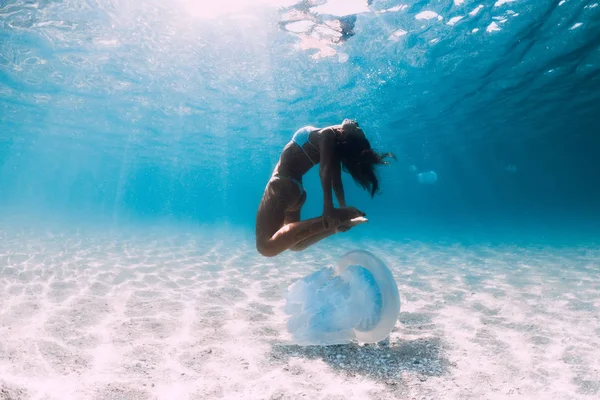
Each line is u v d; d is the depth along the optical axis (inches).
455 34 538.6
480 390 132.5
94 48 572.1
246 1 435.5
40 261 377.1
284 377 140.5
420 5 454.3
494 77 731.4
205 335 184.4
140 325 195.0
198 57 588.4
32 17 482.3
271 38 523.8
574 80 770.8
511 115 1077.8
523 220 1847.9
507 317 225.9
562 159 2453.2
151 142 1314.0
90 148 1537.9
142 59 604.7
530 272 388.8
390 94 795.4
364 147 137.4
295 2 437.1
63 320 196.1
